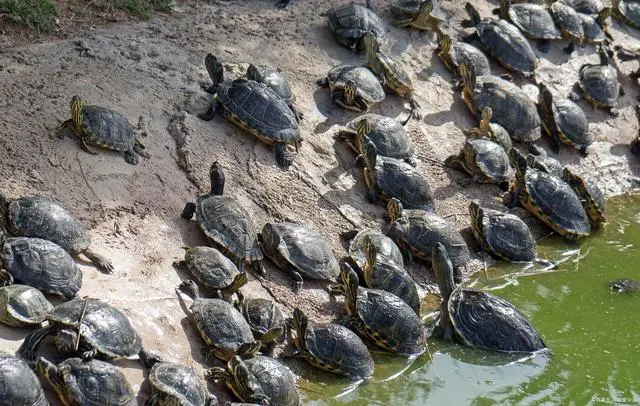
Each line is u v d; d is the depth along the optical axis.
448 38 14.79
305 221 11.27
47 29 12.34
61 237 8.59
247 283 9.84
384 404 8.85
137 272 9.09
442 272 10.58
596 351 10.40
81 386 6.98
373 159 12.02
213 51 13.13
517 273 11.96
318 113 12.96
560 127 14.89
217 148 11.40
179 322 8.74
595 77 16.45
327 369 9.04
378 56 13.72
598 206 13.52
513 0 17.98
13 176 9.51
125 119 10.55
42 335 7.37
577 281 11.95
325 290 10.27
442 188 13.09
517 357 10.05
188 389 7.50
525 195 13.09
